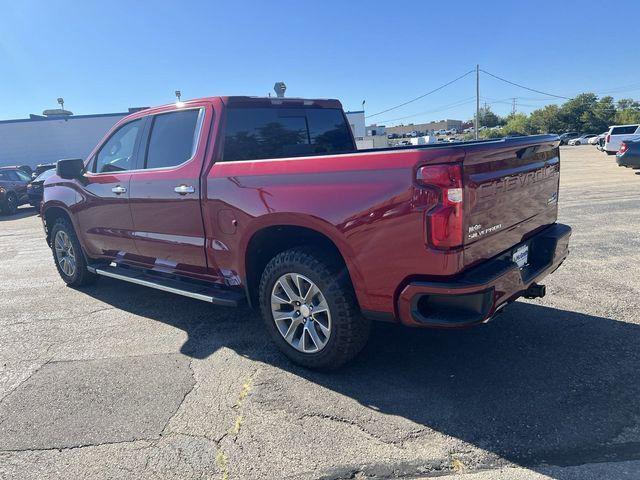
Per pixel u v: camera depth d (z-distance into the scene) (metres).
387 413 2.83
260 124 4.12
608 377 3.08
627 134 28.73
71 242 5.57
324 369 3.33
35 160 36.31
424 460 2.40
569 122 82.69
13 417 3.00
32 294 5.68
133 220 4.52
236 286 3.79
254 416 2.88
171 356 3.77
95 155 5.11
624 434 2.51
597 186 13.33
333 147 4.87
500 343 3.66
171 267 4.31
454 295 2.59
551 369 3.22
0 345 4.16
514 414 2.75
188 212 3.92
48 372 3.60
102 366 3.65
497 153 2.83
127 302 5.20
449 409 2.84
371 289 2.86
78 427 2.86
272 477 2.35
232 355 3.74
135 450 2.61
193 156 3.89
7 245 9.45
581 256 5.93
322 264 3.10
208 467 2.45
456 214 2.53
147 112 4.43
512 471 2.29
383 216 2.71
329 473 2.35
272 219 3.26
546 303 4.40
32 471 2.48
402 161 2.63
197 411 2.96
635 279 4.94
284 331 3.46
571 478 2.22
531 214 3.38
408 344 3.74
